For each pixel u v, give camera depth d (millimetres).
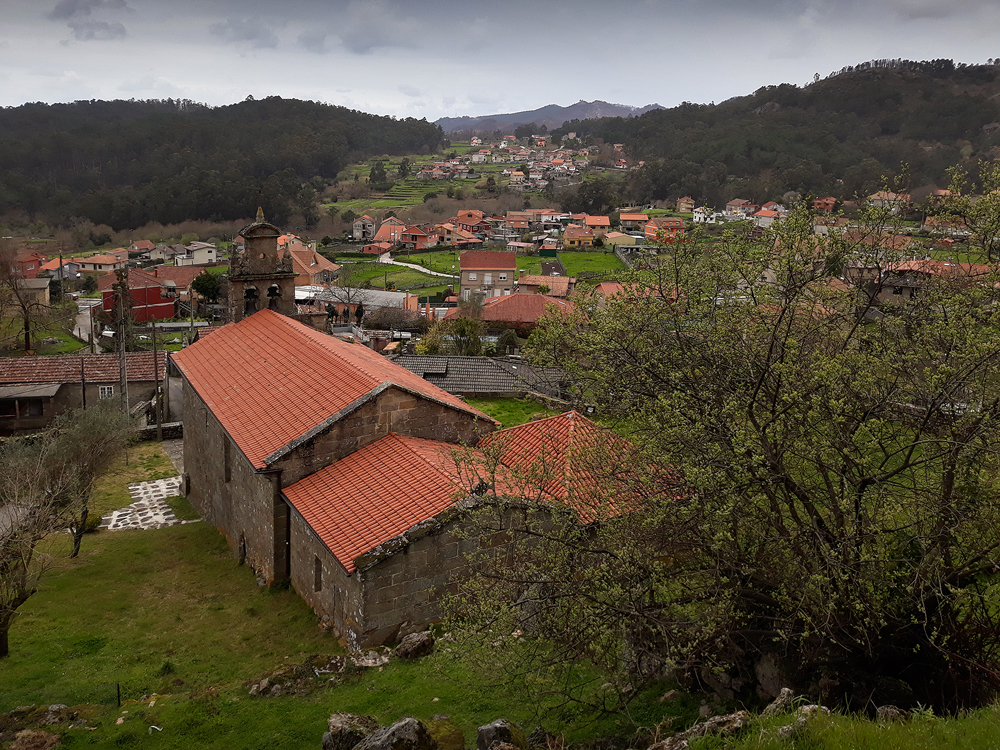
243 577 22781
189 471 31250
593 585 12977
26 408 45281
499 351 63969
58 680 16906
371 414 21422
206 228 167250
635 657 14312
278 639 18719
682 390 13977
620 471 14719
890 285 16516
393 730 11570
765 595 13930
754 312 14945
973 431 12367
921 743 8867
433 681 15719
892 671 14055
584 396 17203
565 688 14602
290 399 23422
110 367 46812
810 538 12898
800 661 13711
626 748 12336
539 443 21266
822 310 15383
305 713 14734
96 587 22359
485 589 15211
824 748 8828
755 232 17312
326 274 113750
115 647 18578
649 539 13633
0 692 16281
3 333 71875
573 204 189250
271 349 27781
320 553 19234
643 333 15547
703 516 12961
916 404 13836
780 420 13086
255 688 15680
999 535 12258
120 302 44938
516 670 13664
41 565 22484
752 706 13438
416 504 18141
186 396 31141
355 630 17344
